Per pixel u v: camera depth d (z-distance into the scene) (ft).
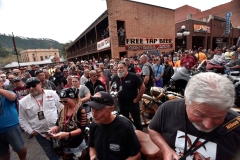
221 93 2.37
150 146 5.59
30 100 7.57
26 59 244.01
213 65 16.38
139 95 9.82
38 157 10.01
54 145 6.84
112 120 4.77
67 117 6.84
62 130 6.75
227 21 77.30
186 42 63.26
